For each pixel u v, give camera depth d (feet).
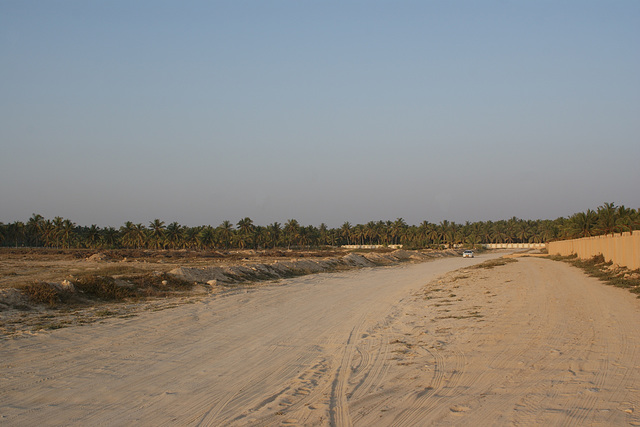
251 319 54.90
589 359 29.40
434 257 295.48
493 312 52.90
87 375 31.09
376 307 65.41
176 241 396.98
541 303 57.26
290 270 131.13
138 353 37.58
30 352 37.78
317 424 21.04
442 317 52.80
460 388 25.30
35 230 411.34
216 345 40.75
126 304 67.00
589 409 20.70
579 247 162.71
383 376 29.30
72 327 48.85
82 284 70.79
